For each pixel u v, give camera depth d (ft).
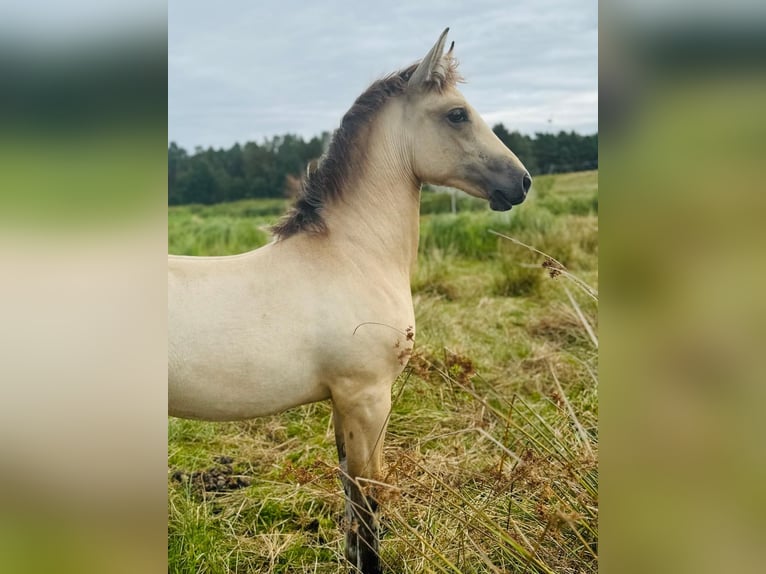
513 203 6.77
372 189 6.53
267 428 10.55
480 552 5.82
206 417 5.90
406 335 6.25
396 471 6.50
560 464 6.48
